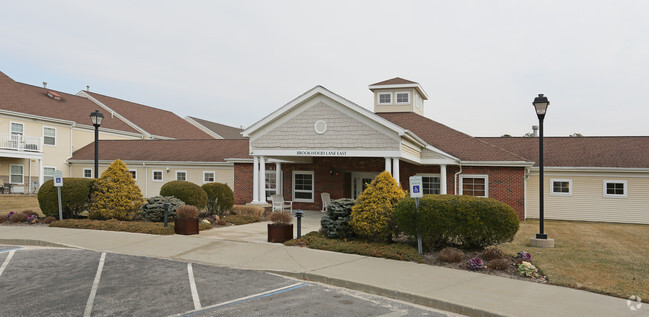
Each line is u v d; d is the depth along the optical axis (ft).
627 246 38.27
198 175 90.63
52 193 50.83
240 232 45.39
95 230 44.80
